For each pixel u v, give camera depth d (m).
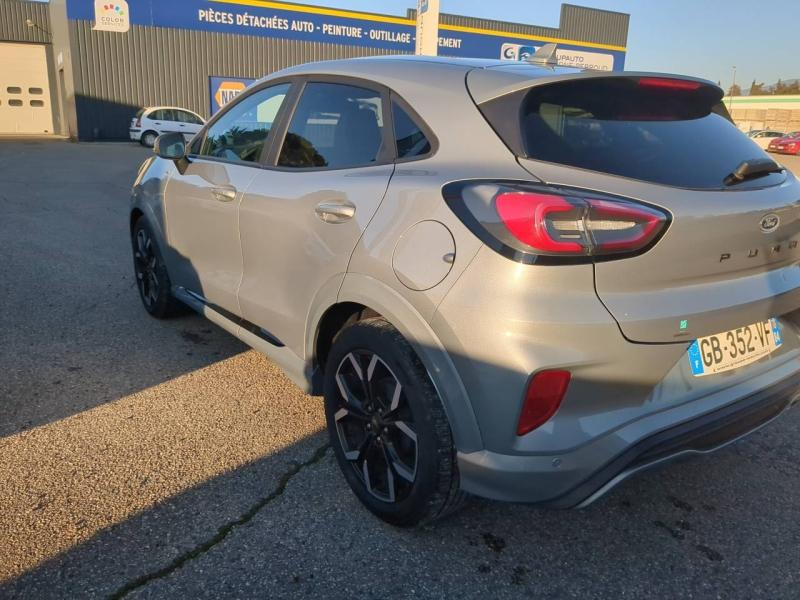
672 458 2.06
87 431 3.02
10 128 30.45
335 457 2.79
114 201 10.05
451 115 2.34
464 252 1.99
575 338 1.85
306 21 27.16
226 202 3.28
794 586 2.22
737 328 2.22
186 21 25.33
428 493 2.19
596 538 2.44
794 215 2.30
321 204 2.61
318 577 2.17
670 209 1.96
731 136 2.48
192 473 2.72
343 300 2.44
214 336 4.28
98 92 24.59
